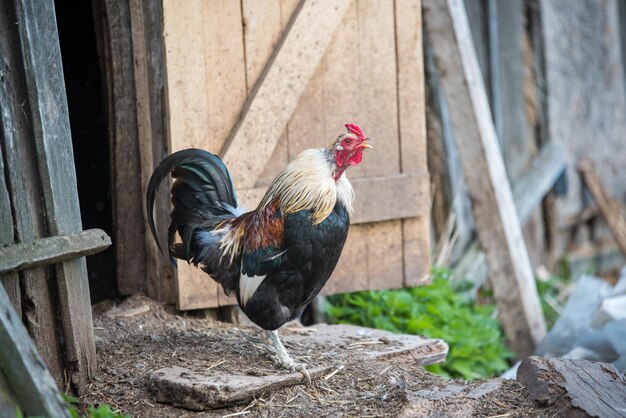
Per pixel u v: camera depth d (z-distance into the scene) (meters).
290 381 4.68
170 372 4.70
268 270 4.71
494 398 4.45
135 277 6.23
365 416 4.36
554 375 4.51
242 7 5.77
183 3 5.56
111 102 6.07
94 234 4.73
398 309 6.91
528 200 9.70
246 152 5.88
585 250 11.00
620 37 11.16
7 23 4.38
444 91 7.38
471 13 9.24
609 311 6.44
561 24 10.25
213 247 5.02
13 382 3.66
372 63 6.26
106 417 4.17
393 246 6.58
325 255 4.71
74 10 7.05
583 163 10.62
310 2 5.90
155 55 5.84
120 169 6.09
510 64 9.70
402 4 6.26
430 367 6.45
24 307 4.49
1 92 4.29
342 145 4.66
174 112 5.66
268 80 5.86
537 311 7.85
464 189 9.17
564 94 10.41
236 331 5.80
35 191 4.52
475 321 7.38
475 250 9.02
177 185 5.22
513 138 9.83
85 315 4.77
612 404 4.21
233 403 4.47
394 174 6.45
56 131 4.55
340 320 6.86
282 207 4.67
